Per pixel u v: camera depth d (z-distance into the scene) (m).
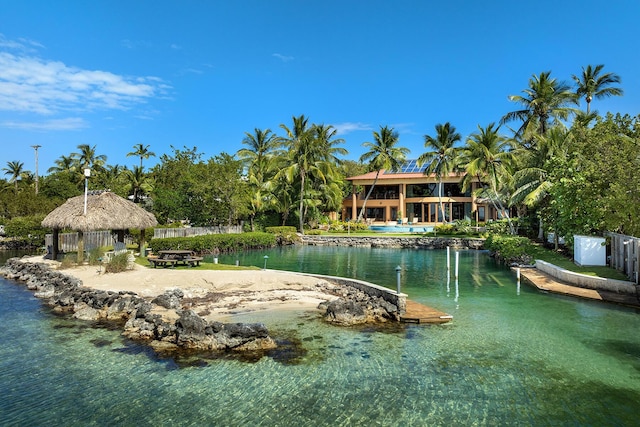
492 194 48.28
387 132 60.28
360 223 59.28
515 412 8.20
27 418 7.91
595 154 25.66
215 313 15.35
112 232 33.41
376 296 16.97
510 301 17.78
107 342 12.03
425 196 65.12
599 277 19.12
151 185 61.72
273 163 53.88
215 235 37.94
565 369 10.30
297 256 36.41
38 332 12.91
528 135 40.75
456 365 10.55
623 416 8.05
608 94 45.19
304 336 12.80
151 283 18.89
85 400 8.61
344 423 7.75
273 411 8.19
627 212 20.95
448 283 22.34
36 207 45.34
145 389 9.12
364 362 10.72
